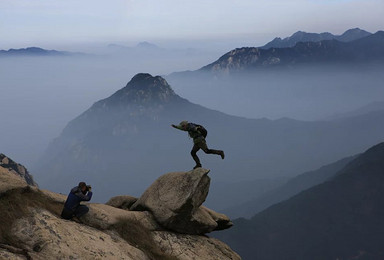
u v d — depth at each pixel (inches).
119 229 445.1
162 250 471.2
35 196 399.2
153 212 518.9
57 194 458.9
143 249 445.4
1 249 289.9
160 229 511.5
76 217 425.4
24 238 323.6
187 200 505.7
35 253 308.3
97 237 386.3
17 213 346.9
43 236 331.9
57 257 315.6
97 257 344.2
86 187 410.3
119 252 378.3
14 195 363.9
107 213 453.7
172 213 506.6
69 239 348.2
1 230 319.6
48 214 372.8
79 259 326.6
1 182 372.2
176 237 508.4
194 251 495.8
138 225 479.5
